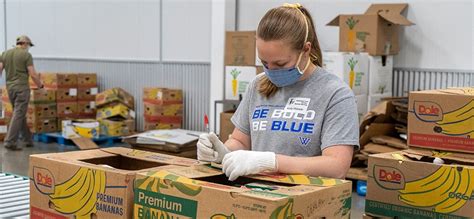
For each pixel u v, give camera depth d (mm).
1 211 1733
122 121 7188
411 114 2047
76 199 1437
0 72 6594
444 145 1971
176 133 4750
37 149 6703
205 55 7000
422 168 1812
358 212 3951
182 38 7199
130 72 7812
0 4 9273
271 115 1669
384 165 1890
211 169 1441
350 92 1597
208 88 7000
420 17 5215
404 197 1853
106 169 1373
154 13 7434
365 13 5230
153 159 1628
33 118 7160
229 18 6352
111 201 1351
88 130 6938
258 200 1104
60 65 8641
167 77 7402
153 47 7512
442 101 1963
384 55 5016
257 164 1366
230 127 5129
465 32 4980
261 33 1529
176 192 1234
